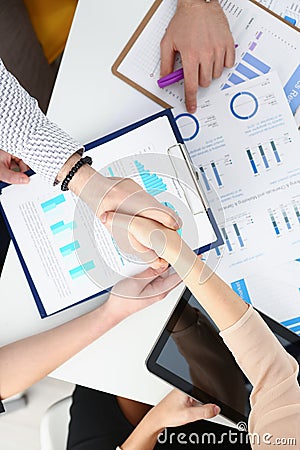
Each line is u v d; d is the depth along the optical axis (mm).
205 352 1021
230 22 1063
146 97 1071
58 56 1425
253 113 1041
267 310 1048
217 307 840
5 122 929
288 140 1034
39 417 1522
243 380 1020
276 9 1057
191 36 1036
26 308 1098
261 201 1042
